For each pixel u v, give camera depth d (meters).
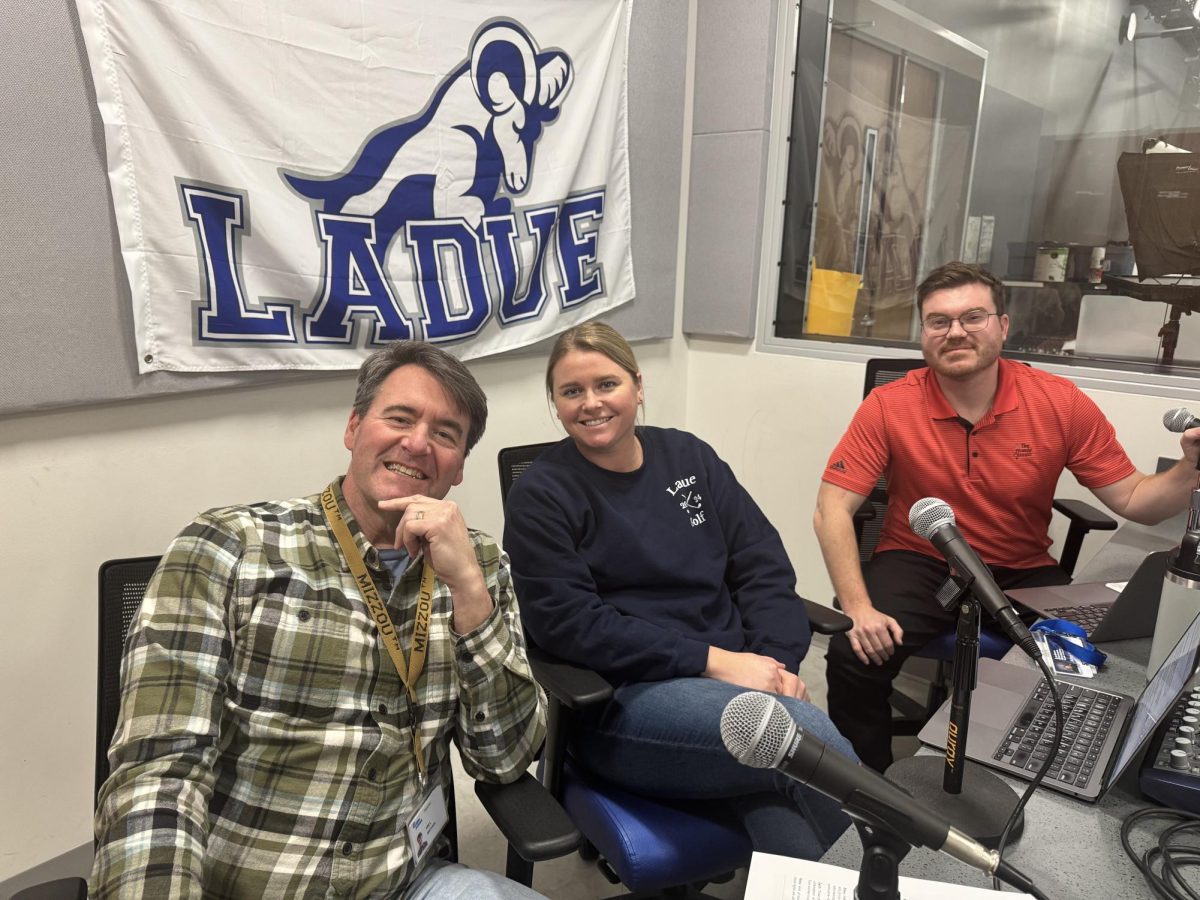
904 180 2.64
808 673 2.62
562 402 1.53
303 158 1.85
